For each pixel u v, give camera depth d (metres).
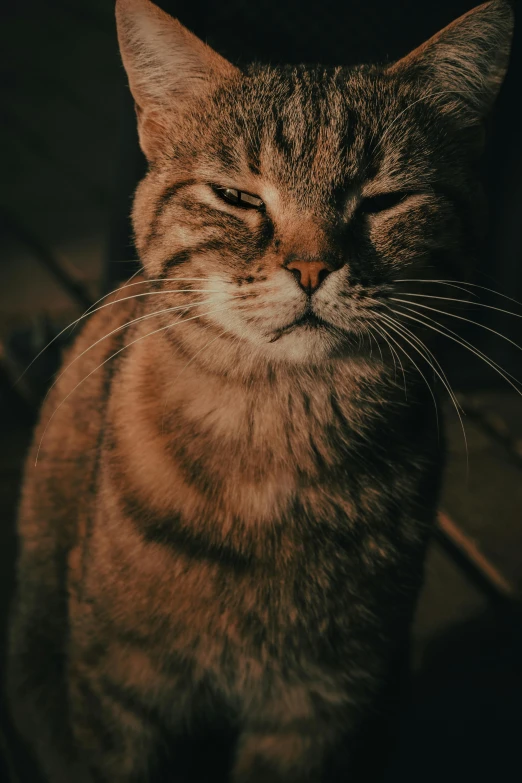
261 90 0.36
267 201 0.35
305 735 0.39
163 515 0.36
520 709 0.47
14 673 0.45
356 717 0.39
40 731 0.44
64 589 0.43
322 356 0.36
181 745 0.42
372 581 0.37
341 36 0.53
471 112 0.38
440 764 0.44
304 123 0.35
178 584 0.36
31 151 0.95
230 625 0.37
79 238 0.79
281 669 0.38
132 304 0.42
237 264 0.35
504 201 0.63
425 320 0.37
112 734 0.39
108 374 0.41
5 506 0.54
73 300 0.70
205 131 0.36
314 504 0.37
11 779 0.44
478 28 0.37
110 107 1.07
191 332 0.36
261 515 0.36
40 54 1.16
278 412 0.37
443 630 0.49
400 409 0.38
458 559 0.53
